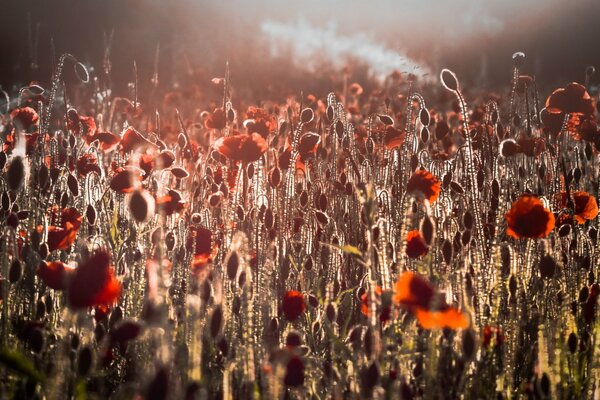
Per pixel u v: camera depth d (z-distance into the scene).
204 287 2.70
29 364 2.03
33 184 3.70
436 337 2.49
